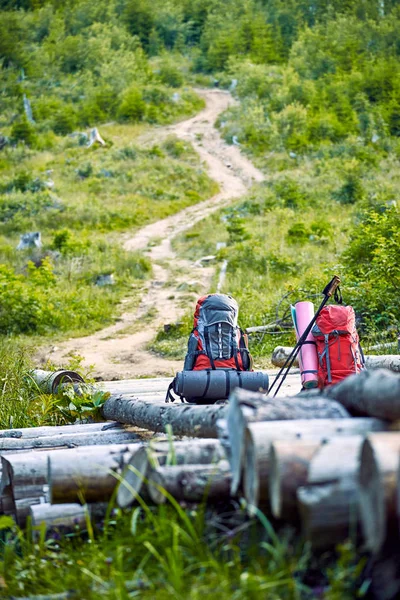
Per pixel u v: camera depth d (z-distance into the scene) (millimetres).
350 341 7367
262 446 3957
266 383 7395
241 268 24688
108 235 36594
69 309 20875
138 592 3994
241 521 4426
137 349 17359
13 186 47531
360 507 3570
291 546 4055
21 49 106312
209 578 3955
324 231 27625
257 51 108938
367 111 66312
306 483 3768
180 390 7301
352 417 4418
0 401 9492
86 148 61500
